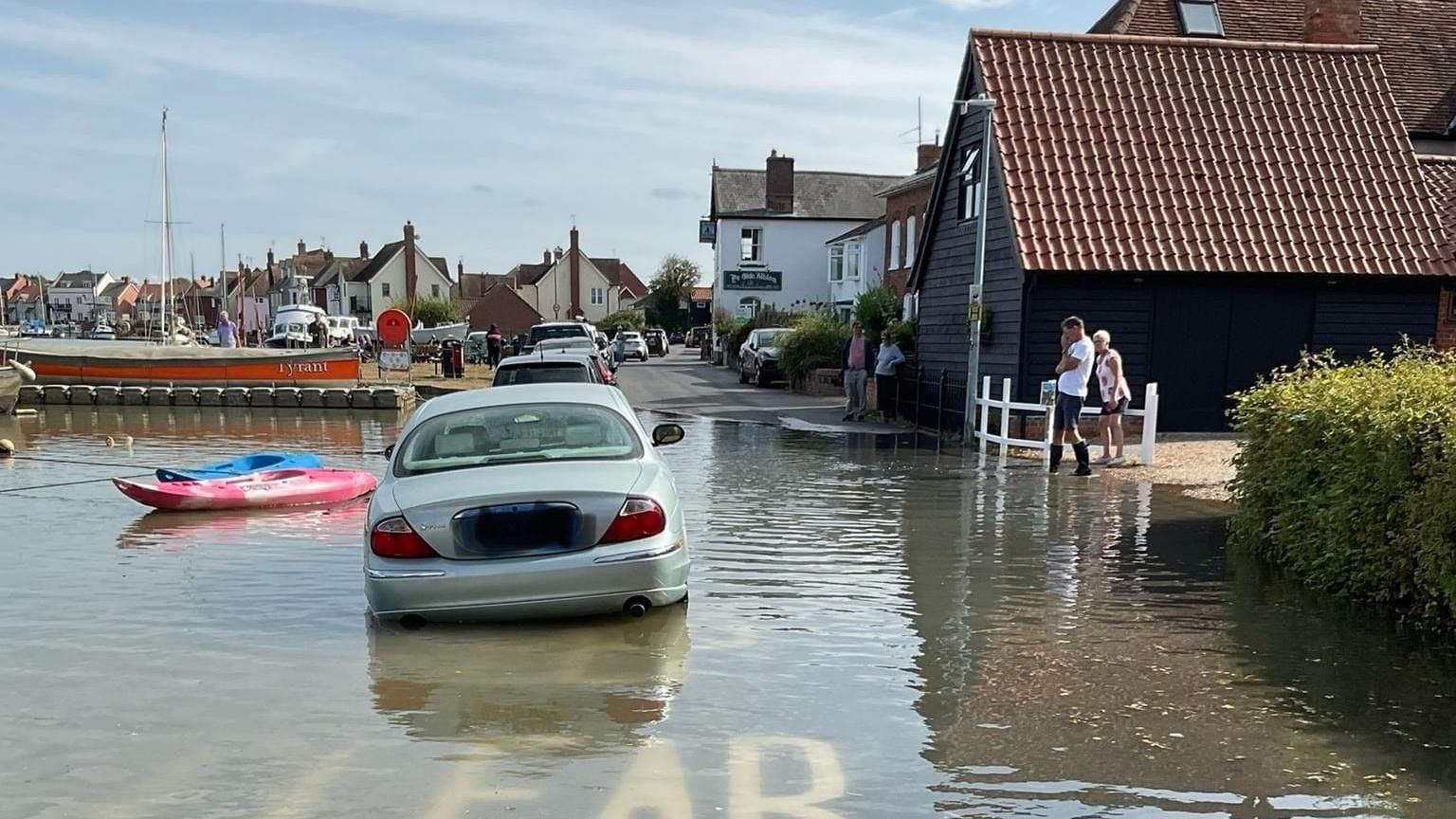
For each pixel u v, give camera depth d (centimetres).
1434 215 1631
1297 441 751
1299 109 1722
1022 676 538
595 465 653
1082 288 1593
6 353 2611
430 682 527
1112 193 1616
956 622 636
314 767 430
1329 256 1589
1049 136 1656
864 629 618
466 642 590
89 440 1822
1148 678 535
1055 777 420
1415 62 2147
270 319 9769
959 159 1872
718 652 574
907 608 666
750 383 3238
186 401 2614
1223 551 838
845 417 2039
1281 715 485
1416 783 415
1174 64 1750
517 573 592
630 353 5103
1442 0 2267
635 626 622
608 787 411
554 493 602
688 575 678
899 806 396
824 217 5359
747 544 861
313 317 6550
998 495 1116
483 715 485
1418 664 557
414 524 596
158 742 456
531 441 685
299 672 543
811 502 1068
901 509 1030
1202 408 1636
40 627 627
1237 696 509
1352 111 1727
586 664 554
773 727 471
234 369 2711
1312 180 1653
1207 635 608
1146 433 1346
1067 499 1091
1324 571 710
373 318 8988
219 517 1003
